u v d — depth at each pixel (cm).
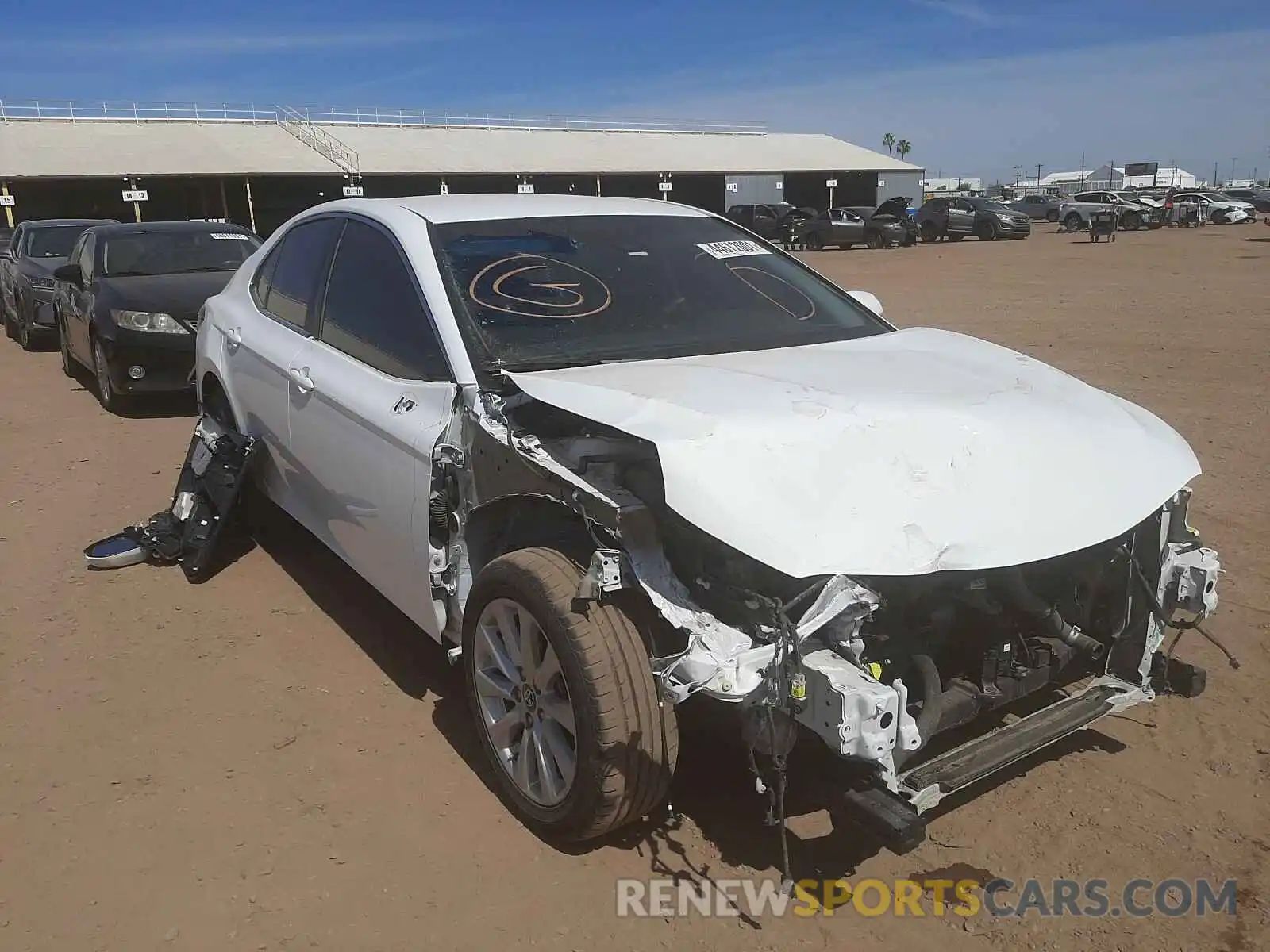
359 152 4738
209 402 561
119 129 4584
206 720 376
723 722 285
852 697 243
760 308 402
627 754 274
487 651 320
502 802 328
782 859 299
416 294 370
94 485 662
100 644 436
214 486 498
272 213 4772
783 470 268
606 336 362
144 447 761
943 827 315
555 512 313
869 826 254
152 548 521
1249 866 295
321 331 432
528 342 349
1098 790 332
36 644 436
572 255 398
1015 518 274
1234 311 1440
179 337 841
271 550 545
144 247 965
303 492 449
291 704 387
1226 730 365
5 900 285
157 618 462
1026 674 302
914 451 281
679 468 264
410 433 342
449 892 288
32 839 310
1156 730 368
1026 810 322
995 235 3794
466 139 5362
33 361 1201
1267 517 568
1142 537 322
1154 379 950
